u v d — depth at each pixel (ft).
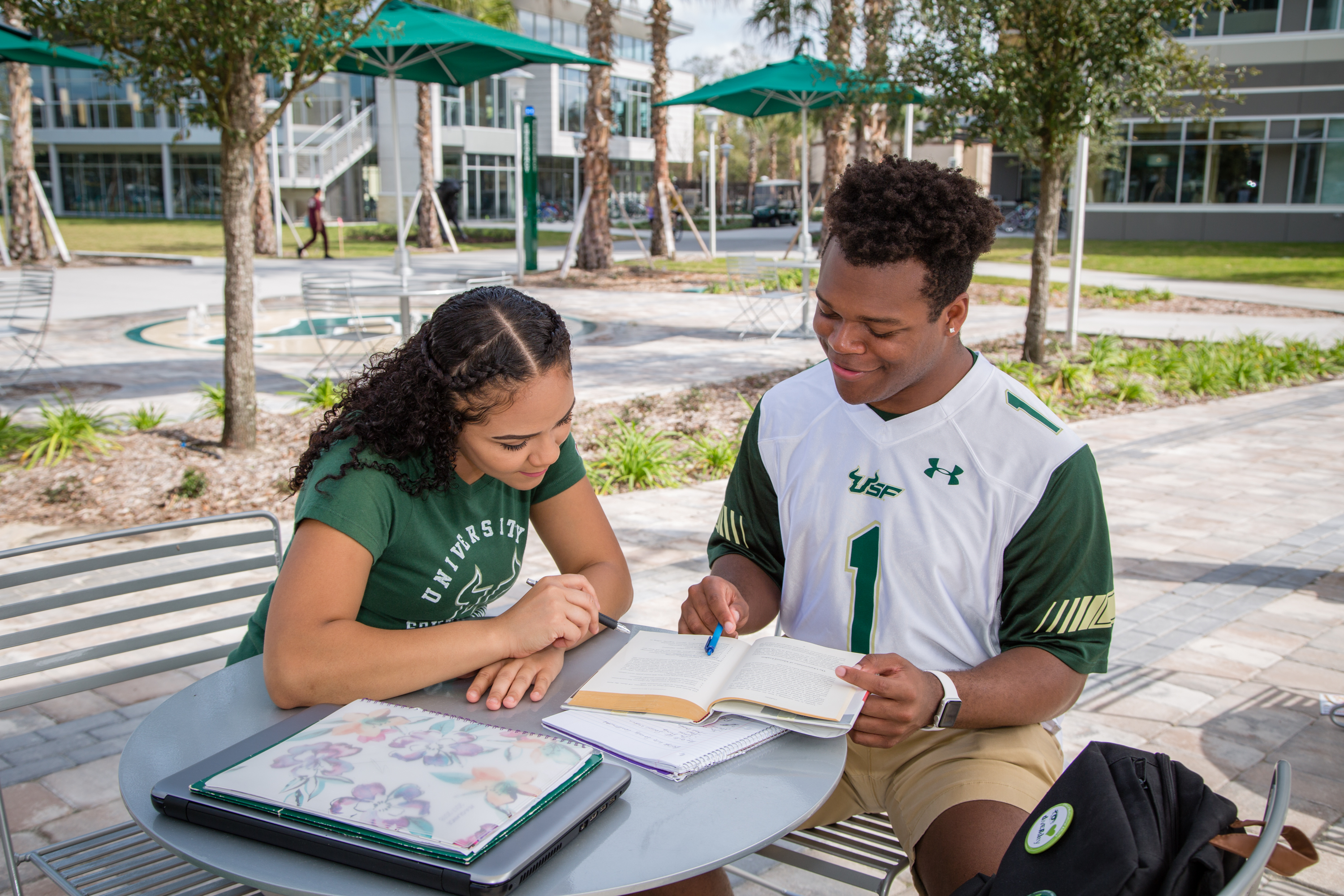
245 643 6.48
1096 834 4.08
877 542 6.12
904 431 6.03
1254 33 84.94
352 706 4.97
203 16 16.72
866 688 5.14
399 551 5.76
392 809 4.05
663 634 6.27
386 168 123.54
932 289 5.29
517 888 3.83
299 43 18.07
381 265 71.00
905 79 28.89
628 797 4.51
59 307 46.88
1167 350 34.58
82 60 33.73
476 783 4.24
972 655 6.09
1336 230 86.07
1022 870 4.25
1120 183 93.91
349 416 5.79
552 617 5.61
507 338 5.30
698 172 178.19
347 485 5.47
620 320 44.78
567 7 133.18
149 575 15.07
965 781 5.63
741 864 8.66
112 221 126.72
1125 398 28.78
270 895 5.53
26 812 9.21
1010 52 27.14
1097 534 5.76
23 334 30.89
